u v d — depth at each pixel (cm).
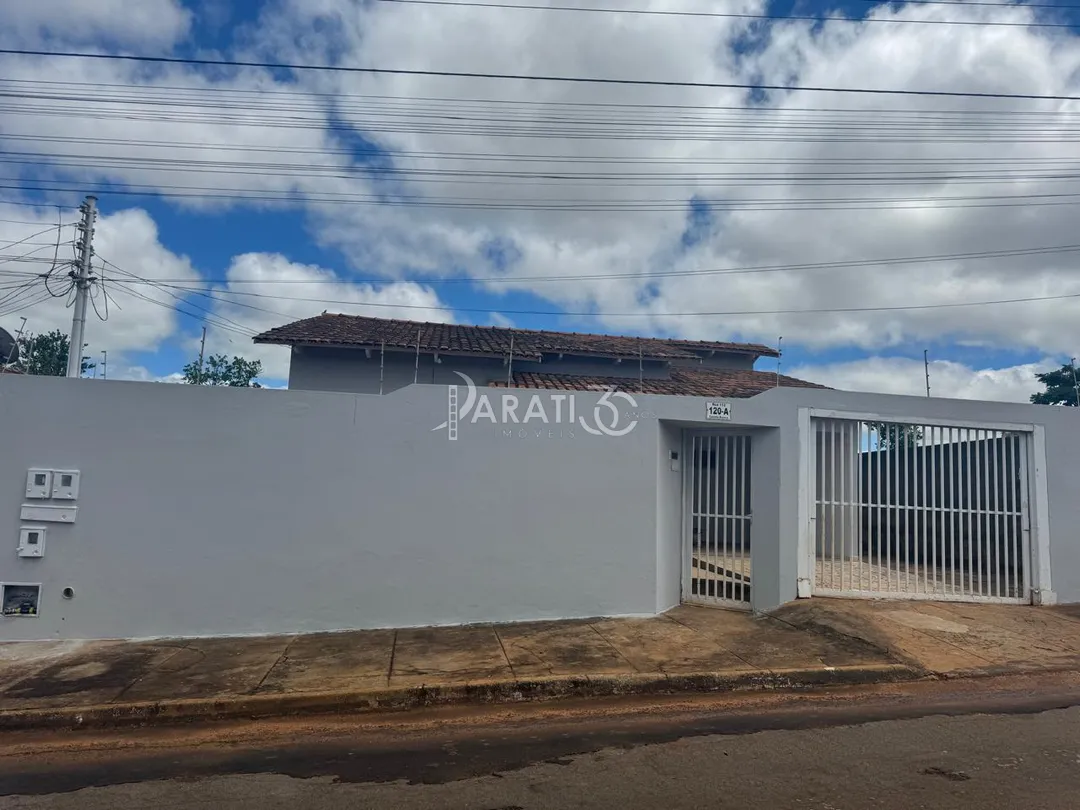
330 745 519
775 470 900
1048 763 466
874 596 922
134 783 453
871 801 411
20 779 460
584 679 637
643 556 877
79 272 1717
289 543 801
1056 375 2225
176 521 781
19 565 755
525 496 855
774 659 696
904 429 965
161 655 708
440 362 1579
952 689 643
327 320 1684
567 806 411
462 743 520
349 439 823
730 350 2047
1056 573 969
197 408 795
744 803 411
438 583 829
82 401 773
